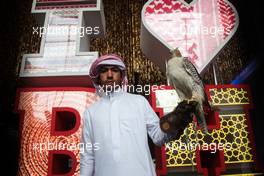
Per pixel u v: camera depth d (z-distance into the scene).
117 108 1.63
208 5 3.40
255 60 5.49
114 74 1.77
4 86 5.12
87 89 2.94
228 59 5.81
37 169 2.65
